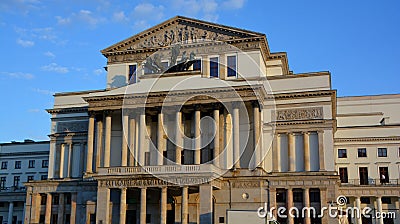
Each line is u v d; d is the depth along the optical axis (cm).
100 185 8281
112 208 8794
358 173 10231
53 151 10188
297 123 8869
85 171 9750
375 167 10181
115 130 9556
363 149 10325
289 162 8775
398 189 9625
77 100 10338
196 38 9619
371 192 9706
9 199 12031
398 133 10206
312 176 8319
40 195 9706
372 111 11794
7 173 12738
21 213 12094
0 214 12306
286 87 9119
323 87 8938
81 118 10175
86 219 9088
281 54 9781
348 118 11519
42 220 9606
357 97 11988
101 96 9306
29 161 12650
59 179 9712
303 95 8906
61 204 9456
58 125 10294
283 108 9006
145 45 9894
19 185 12556
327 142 8688
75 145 10131
